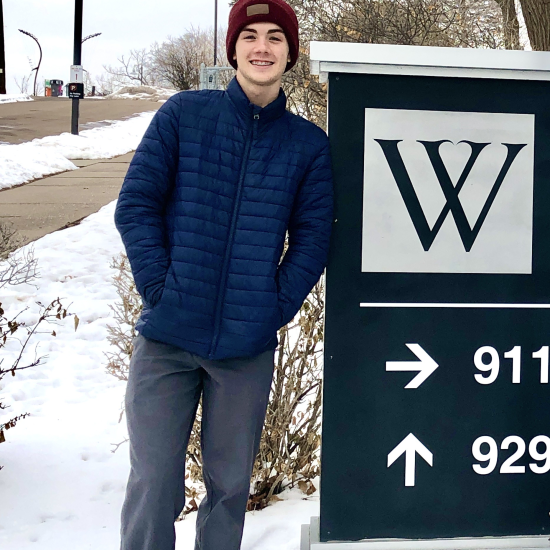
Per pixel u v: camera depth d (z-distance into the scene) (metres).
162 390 2.20
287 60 2.31
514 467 2.22
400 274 2.17
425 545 2.19
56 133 18.42
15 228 8.64
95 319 6.33
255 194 2.18
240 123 2.20
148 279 2.13
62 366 5.35
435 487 2.21
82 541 2.85
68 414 4.42
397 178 2.16
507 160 2.16
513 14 6.52
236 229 2.17
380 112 2.14
